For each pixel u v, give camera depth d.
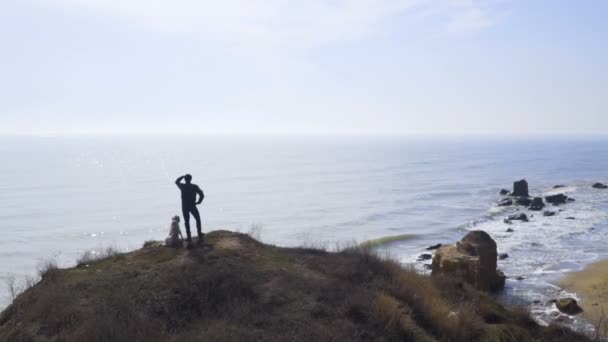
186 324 12.02
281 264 15.40
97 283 13.66
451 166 156.00
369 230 55.72
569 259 36.81
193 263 14.39
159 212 70.94
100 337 11.11
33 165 164.50
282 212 69.44
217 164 174.12
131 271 14.25
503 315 15.55
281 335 11.36
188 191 15.80
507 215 60.81
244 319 12.02
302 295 13.42
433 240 48.09
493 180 110.06
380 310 12.81
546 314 23.92
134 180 118.62
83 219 65.00
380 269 16.22
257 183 107.81
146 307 12.44
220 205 76.25
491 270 27.91
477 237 28.48
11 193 90.25
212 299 12.94
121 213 69.88
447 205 73.00
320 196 85.88
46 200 81.94
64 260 45.34
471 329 13.40
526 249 40.56
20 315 12.92
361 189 95.50
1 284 37.12
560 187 90.25
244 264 14.71
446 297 15.70
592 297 26.97
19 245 50.91
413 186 99.75
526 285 29.62
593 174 121.06
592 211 60.72
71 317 12.11
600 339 15.77
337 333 11.70
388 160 189.25
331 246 44.75
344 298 13.44
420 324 12.97
